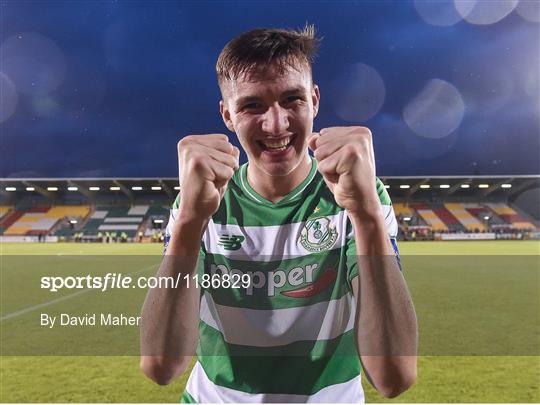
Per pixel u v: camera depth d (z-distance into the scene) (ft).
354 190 3.47
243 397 4.40
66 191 78.38
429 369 9.55
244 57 4.01
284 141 4.10
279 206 4.64
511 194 73.05
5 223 74.59
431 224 71.82
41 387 8.56
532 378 9.01
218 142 3.65
